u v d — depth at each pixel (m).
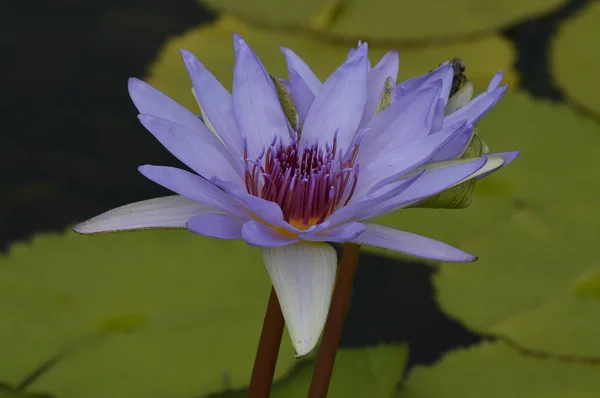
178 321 1.34
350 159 1.20
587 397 1.32
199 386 1.30
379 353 1.33
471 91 1.22
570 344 1.35
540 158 1.54
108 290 1.35
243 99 1.20
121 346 1.32
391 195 1.16
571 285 1.38
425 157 1.17
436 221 1.43
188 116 1.19
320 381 1.23
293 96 1.21
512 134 1.60
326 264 1.17
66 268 1.37
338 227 1.17
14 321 1.33
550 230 1.42
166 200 1.18
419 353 1.39
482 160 1.16
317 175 1.19
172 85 1.68
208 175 1.18
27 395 1.30
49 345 1.32
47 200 1.57
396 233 1.17
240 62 1.20
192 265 1.37
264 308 1.35
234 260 1.38
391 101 1.20
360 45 1.20
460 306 1.38
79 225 1.17
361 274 1.46
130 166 1.66
